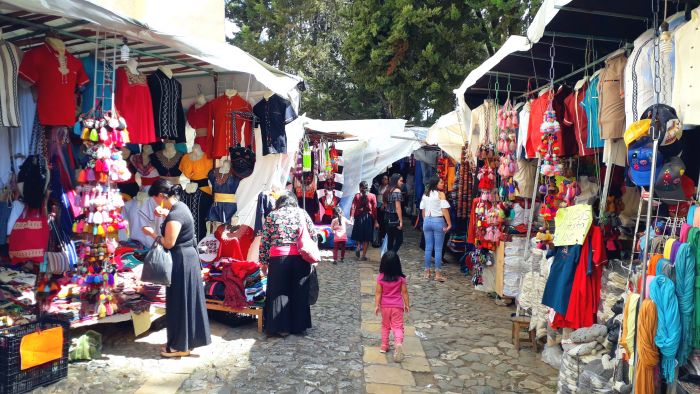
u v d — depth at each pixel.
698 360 3.33
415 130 14.09
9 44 4.23
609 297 4.57
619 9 4.19
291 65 22.33
